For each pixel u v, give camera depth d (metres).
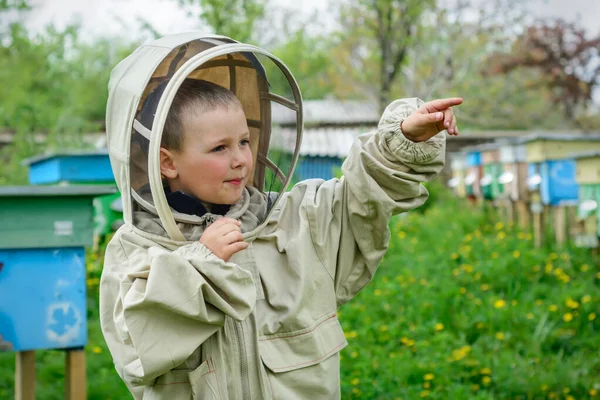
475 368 4.53
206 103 1.65
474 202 12.02
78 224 3.36
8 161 11.98
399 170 1.74
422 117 1.64
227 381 1.62
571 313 5.55
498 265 6.92
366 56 19.89
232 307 1.52
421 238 9.35
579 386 4.28
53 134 12.16
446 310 5.71
